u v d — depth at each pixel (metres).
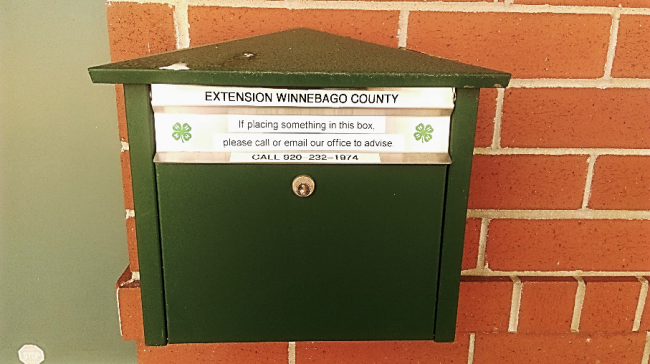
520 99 1.05
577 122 1.07
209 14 1.00
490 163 1.08
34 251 1.09
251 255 0.77
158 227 0.75
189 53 0.75
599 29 1.03
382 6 1.01
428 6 1.01
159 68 0.68
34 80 1.02
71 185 1.07
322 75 0.69
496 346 1.17
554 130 1.07
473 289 1.13
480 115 1.06
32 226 1.08
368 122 0.73
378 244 0.77
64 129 1.04
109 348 1.16
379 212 0.76
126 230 1.10
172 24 1.00
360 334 0.81
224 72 0.68
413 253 0.78
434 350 1.18
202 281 0.77
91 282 1.12
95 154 1.05
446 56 1.04
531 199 1.11
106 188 1.07
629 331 1.17
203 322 0.79
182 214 0.75
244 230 0.76
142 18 0.99
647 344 1.18
